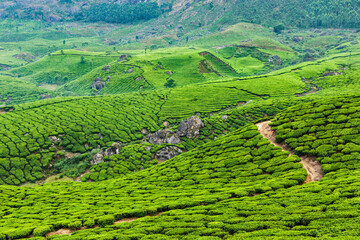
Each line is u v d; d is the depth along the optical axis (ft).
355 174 111.65
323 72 603.67
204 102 469.57
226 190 135.85
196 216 104.99
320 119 170.50
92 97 511.40
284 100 400.26
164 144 310.24
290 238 75.05
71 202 164.76
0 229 122.21
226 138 212.02
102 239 97.40
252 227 87.76
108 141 351.25
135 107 461.78
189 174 179.11
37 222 130.82
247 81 563.48
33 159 296.92
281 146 170.19
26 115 395.14
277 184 122.93
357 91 376.68
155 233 98.73
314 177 129.80
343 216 81.10
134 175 220.84
